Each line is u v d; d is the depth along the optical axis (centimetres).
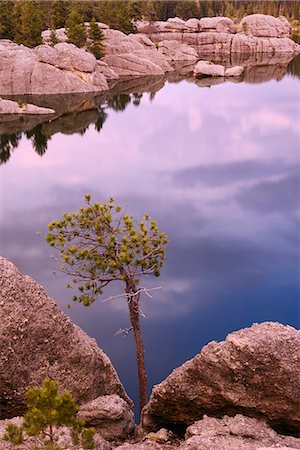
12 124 8856
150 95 11662
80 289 2070
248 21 17700
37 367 1725
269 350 1465
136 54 14162
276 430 1555
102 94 11406
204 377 1562
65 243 2069
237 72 13688
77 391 1809
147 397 2223
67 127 8981
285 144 8381
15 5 14712
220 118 9981
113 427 1717
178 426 1781
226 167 7325
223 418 1552
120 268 2058
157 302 3384
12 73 10775
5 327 1647
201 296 3466
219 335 2945
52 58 11069
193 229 5006
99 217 2042
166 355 2747
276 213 5388
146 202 5931
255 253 4303
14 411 1709
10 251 4331
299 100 11175
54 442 1320
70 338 1808
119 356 2739
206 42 17162
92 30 12938
